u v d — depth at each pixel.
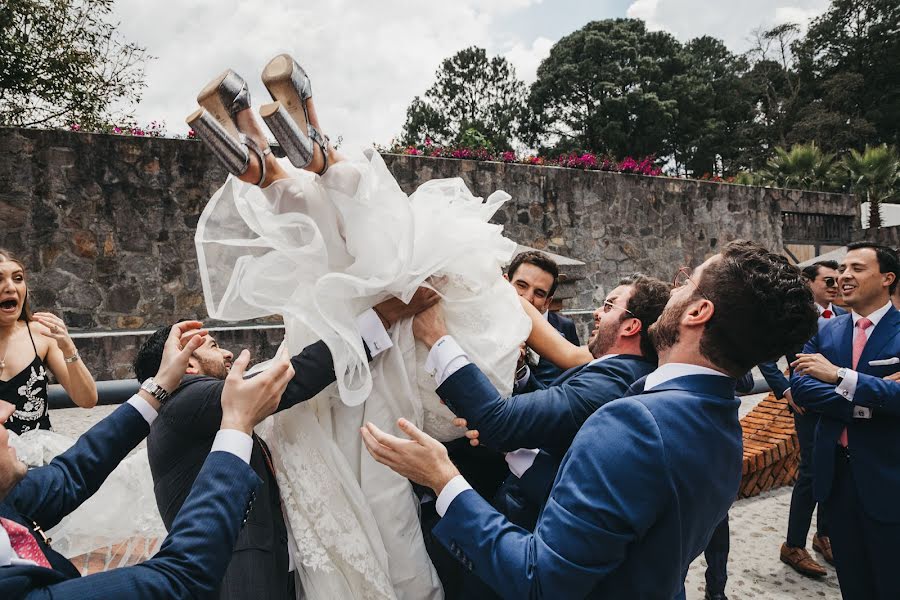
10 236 7.46
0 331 2.72
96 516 1.85
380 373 1.47
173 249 8.20
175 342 1.46
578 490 1.06
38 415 2.79
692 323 1.17
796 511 3.25
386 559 1.41
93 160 7.80
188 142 8.20
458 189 1.61
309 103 1.23
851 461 2.40
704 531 1.13
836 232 14.02
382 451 1.27
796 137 38.47
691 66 41.94
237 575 1.29
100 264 7.87
